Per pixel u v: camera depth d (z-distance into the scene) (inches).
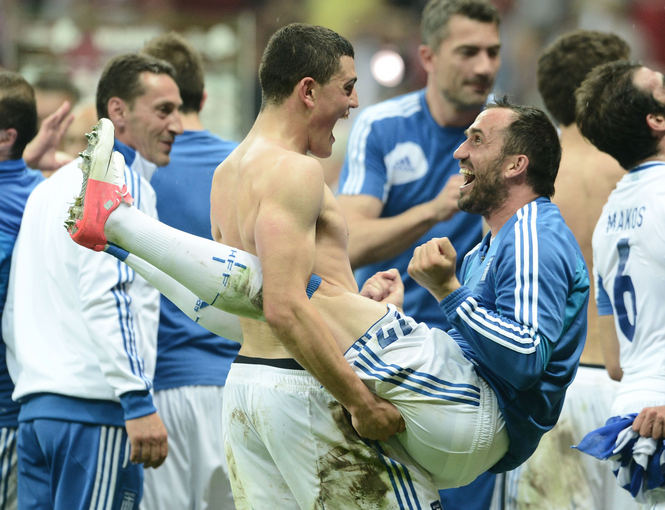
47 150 740.7
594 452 510.6
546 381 457.4
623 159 547.2
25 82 641.0
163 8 1396.4
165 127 657.0
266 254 438.3
